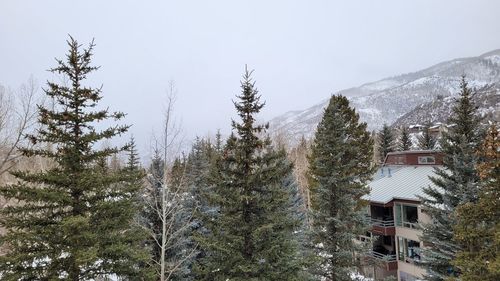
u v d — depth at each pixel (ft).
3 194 31.60
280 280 39.78
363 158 100.17
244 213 41.45
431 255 59.77
